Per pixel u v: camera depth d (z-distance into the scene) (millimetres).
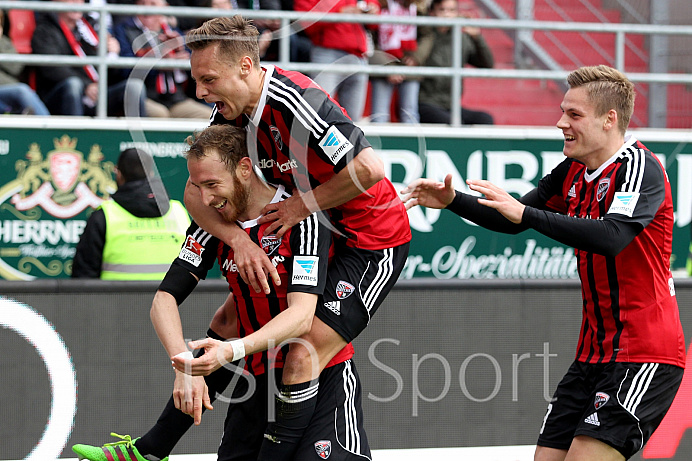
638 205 10656
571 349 15812
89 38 19719
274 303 10219
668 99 26312
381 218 11016
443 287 15414
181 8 18922
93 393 14352
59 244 17734
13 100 18766
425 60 20938
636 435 10930
